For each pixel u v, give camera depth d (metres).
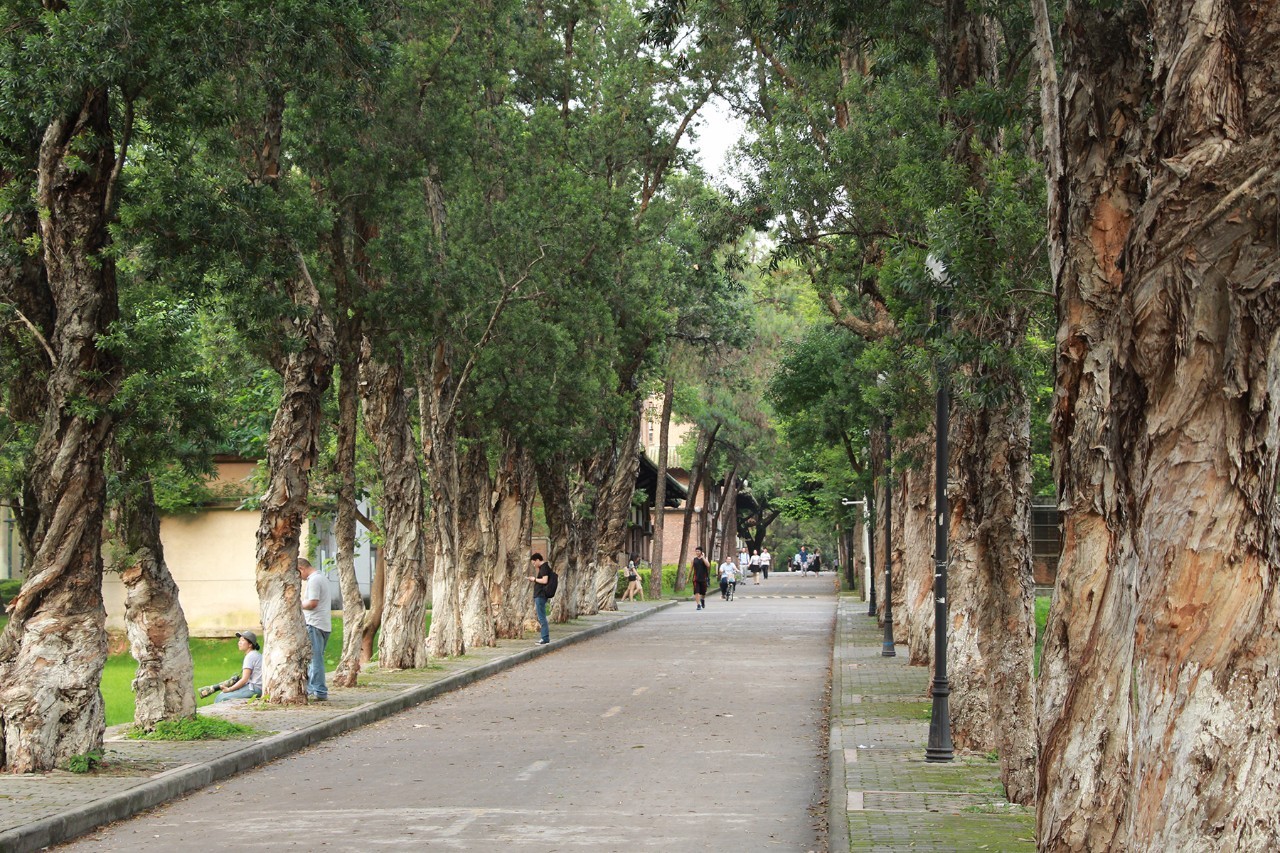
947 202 12.98
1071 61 6.93
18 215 13.93
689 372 52.66
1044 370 13.14
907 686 21.56
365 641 25.92
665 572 74.62
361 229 21.77
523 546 35.50
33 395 14.17
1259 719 5.48
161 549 15.50
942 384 13.58
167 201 14.62
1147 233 5.93
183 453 14.88
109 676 26.17
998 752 12.94
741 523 123.56
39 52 12.59
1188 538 5.68
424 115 21.00
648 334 37.09
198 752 14.06
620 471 50.28
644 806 11.70
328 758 14.93
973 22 14.60
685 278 39.66
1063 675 6.43
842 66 23.86
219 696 20.48
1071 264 6.75
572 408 30.72
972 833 9.63
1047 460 40.25
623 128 35.62
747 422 64.31
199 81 13.97
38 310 14.04
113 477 14.39
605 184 30.77
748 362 53.28
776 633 38.75
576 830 10.58
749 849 9.85
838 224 19.58
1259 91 5.77
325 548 40.25
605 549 50.00
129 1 12.74
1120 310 6.07
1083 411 6.54
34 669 12.71
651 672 26.16
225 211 15.05
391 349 21.97
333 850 9.84
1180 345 5.79
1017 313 12.63
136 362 13.42
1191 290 5.78
